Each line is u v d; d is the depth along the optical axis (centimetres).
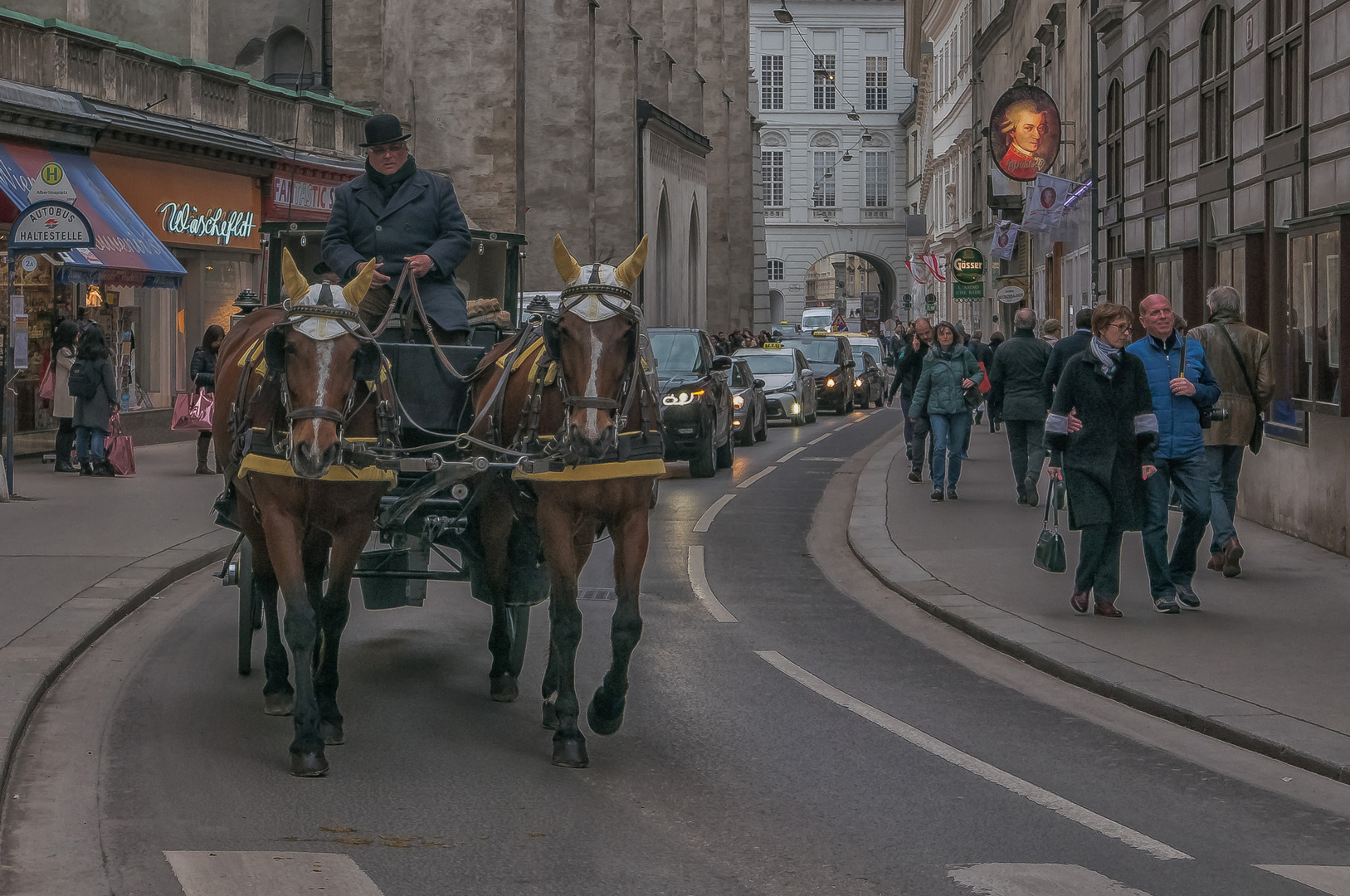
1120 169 2678
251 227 3091
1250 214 1766
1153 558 1129
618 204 5484
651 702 873
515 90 4341
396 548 898
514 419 762
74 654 956
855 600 1265
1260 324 1711
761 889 555
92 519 1625
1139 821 652
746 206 7888
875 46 10744
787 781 707
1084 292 3472
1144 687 883
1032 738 800
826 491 2188
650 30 6081
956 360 1945
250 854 588
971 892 554
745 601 1248
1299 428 1527
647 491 738
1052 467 1181
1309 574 1304
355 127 3616
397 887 552
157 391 2814
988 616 1127
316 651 930
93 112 2502
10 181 2231
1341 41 1441
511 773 713
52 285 2450
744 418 3106
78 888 546
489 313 1005
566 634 730
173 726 795
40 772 704
